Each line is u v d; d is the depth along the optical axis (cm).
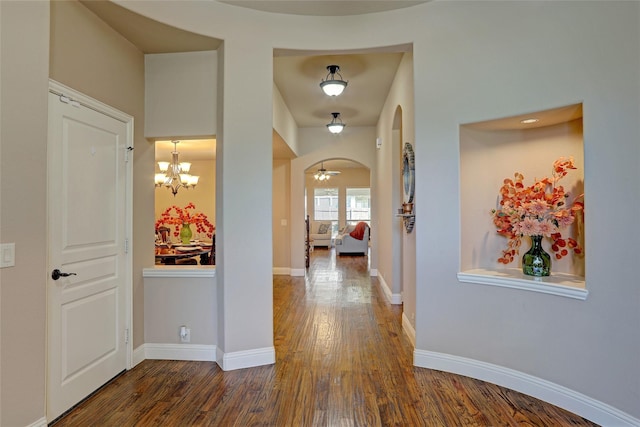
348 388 276
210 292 331
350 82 490
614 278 222
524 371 267
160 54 334
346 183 1418
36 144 208
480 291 290
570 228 290
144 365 320
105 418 237
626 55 218
